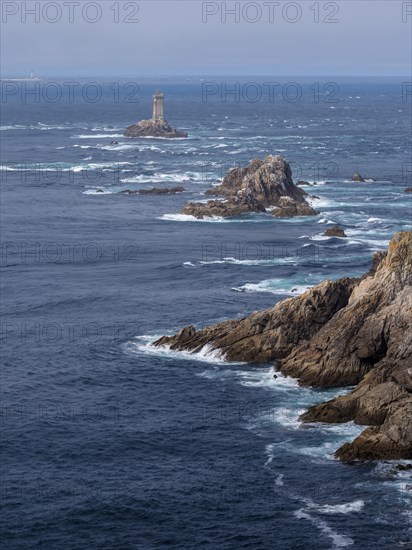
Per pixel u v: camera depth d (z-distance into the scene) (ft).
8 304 378.53
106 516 213.66
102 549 200.64
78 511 215.72
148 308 368.89
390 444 233.96
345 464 232.73
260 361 301.02
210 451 244.83
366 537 201.67
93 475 233.76
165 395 281.33
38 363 309.83
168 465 238.27
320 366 282.56
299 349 292.61
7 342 330.13
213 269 433.07
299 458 237.66
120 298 383.86
